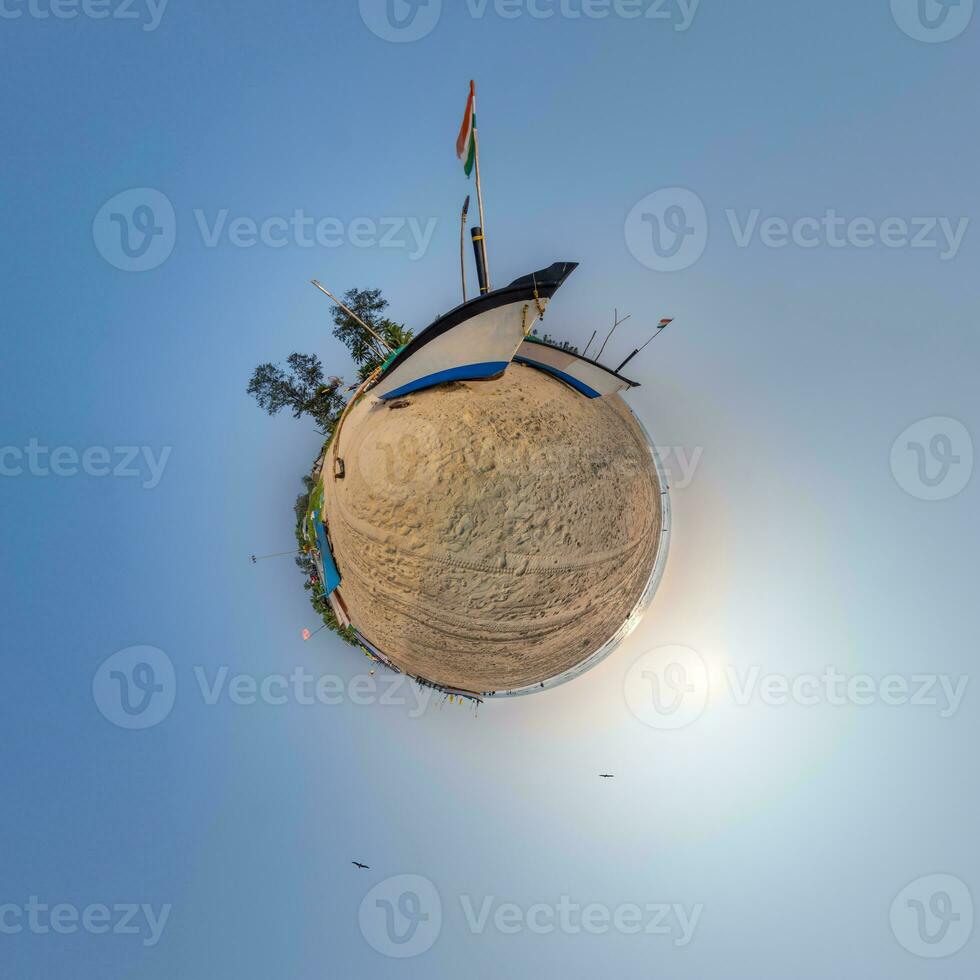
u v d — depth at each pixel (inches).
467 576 399.9
